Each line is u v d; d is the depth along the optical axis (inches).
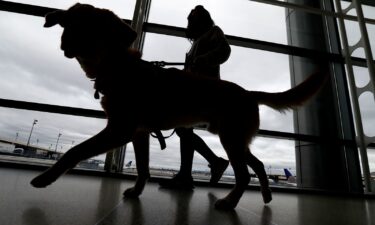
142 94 46.6
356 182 104.6
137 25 96.7
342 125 114.8
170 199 50.4
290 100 56.7
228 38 111.2
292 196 80.4
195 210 40.8
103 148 41.1
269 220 38.3
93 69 47.1
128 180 78.2
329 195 90.6
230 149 49.6
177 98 50.3
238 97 52.8
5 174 61.8
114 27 47.5
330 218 44.4
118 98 44.5
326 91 118.3
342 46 114.8
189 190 69.6
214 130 54.0
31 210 29.8
